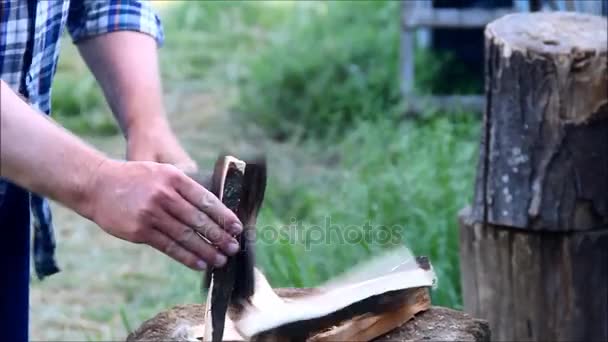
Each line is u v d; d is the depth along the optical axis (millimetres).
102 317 4504
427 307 2193
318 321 1990
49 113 2332
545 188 2936
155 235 1768
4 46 2096
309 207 5355
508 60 2924
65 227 5699
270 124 6980
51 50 2254
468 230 3143
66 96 7465
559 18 3090
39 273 2576
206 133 6891
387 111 6641
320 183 5809
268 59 7625
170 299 4477
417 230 4371
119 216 1734
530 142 2928
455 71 6984
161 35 2598
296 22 8344
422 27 6527
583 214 2951
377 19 7984
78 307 4664
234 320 1971
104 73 2480
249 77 7758
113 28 2465
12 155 1654
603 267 2988
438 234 4227
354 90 6891
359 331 2037
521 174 2955
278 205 5480
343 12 8203
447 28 6770
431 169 5031
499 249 3064
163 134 2414
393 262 2172
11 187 2219
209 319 1918
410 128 6086
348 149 6250
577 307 3006
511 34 2967
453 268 4102
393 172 5059
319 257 4137
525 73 2900
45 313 4574
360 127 6238
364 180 5168
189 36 9031
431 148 5465
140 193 1733
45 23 2184
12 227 2256
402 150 5617
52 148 1694
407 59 6574
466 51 7137
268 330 1938
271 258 3771
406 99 6461
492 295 3105
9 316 2279
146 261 5238
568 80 2867
